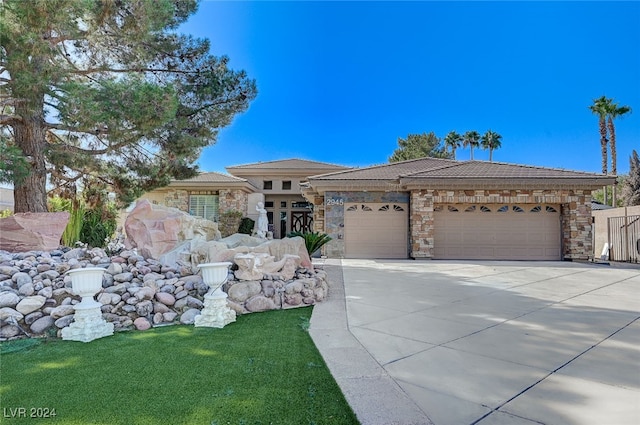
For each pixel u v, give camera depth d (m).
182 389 3.48
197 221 9.47
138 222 8.73
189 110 13.12
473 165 19.53
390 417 3.04
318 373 3.90
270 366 4.07
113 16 10.20
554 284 9.88
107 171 14.22
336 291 8.76
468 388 3.58
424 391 3.51
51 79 9.34
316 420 2.97
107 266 6.83
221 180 25.66
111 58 12.73
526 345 4.86
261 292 7.02
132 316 5.71
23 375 3.79
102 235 11.27
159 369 3.96
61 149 11.43
